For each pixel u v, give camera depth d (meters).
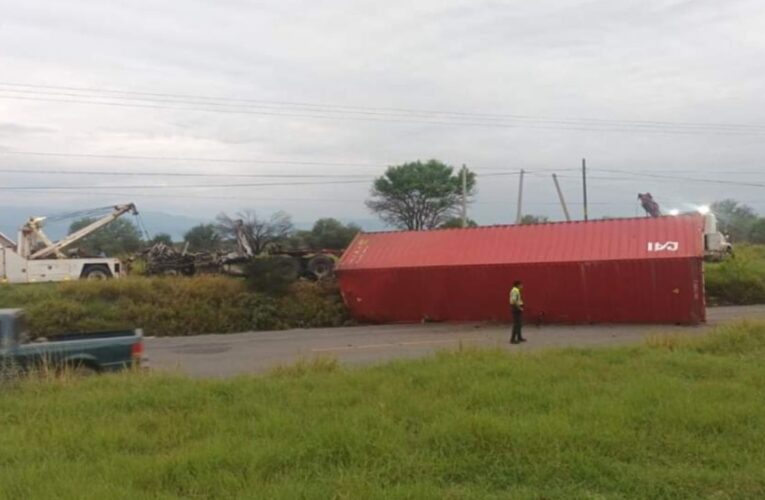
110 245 61.88
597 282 26.34
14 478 5.64
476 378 9.94
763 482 5.63
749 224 93.44
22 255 40.06
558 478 5.75
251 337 26.52
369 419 7.44
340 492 5.24
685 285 25.16
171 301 29.94
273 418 7.59
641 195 43.06
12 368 10.49
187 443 6.89
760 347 13.62
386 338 24.09
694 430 7.13
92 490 5.27
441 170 83.25
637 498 5.38
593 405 7.97
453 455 6.27
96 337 12.84
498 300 28.33
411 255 30.28
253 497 5.16
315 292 32.19
